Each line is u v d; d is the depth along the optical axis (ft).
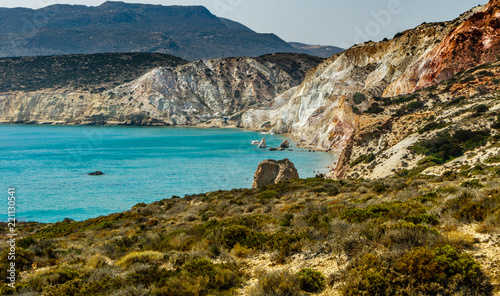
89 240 79.05
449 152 191.83
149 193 238.48
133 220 106.11
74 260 51.62
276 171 188.85
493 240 30.91
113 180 285.23
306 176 279.28
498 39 339.36
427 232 32.86
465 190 48.42
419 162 194.49
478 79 284.41
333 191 101.81
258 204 98.53
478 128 200.23
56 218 186.19
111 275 39.19
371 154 246.27
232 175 292.20
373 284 26.94
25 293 37.37
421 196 60.29
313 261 34.27
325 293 28.55
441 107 267.18
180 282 32.86
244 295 30.53
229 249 43.16
